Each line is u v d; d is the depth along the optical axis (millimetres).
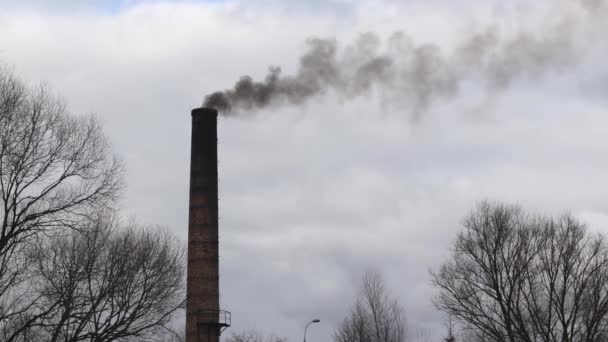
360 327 66812
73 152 39438
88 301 40844
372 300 67750
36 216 37312
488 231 60875
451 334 66188
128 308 42312
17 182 37781
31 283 40969
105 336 39812
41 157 38656
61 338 40688
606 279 57375
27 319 38156
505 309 59719
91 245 42094
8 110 37844
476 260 61031
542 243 59750
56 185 38875
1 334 37469
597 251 58531
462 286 61125
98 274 42000
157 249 45000
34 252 39625
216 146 54969
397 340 66875
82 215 39281
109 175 40906
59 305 39969
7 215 37375
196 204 53844
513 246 60094
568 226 59781
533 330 58812
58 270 40469
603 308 56344
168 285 44781
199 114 54969
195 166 54375
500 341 58312
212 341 52625
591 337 56375
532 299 59562
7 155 37406
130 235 44219
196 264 53250
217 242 53906
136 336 41562
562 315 57375
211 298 53062
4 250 37094
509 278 59594
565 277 57969
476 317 59750
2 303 37812
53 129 39062
